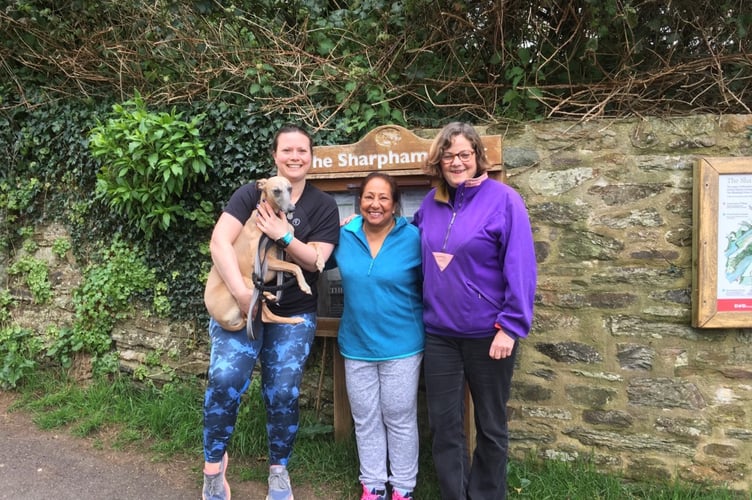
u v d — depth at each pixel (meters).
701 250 2.70
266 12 3.85
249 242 2.39
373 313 2.47
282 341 2.47
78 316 3.97
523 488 2.81
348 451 3.05
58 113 4.04
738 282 2.71
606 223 2.90
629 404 2.90
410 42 3.33
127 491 2.79
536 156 2.98
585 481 2.83
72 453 3.16
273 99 3.45
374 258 2.50
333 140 3.33
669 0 2.80
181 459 3.11
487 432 2.34
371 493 2.59
